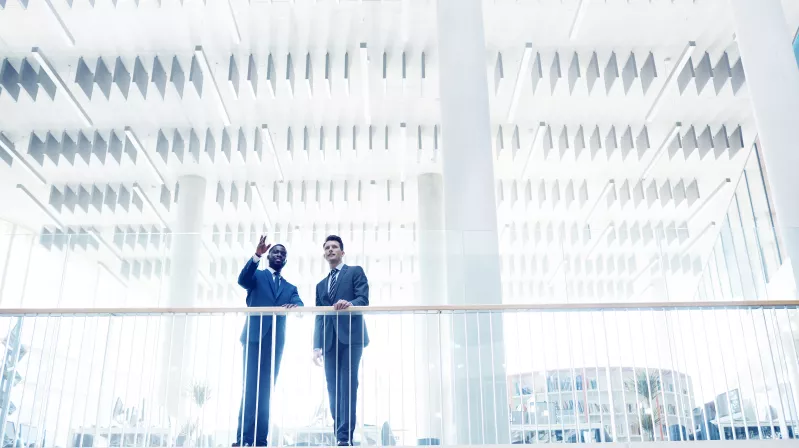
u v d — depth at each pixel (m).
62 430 4.91
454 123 6.77
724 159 13.07
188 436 4.77
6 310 5.00
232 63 10.76
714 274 6.15
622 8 9.92
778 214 7.11
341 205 14.77
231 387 4.90
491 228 6.33
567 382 5.02
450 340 5.11
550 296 6.02
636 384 4.85
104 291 6.09
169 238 6.37
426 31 10.36
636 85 11.37
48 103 11.39
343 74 11.22
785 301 5.09
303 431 4.74
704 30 10.42
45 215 13.34
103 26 9.99
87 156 12.40
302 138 12.70
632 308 5.19
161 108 11.75
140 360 5.18
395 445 4.59
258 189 14.22
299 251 6.52
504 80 11.36
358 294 4.86
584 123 12.56
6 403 4.77
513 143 12.79
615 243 6.21
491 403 4.97
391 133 12.68
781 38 7.69
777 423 4.80
